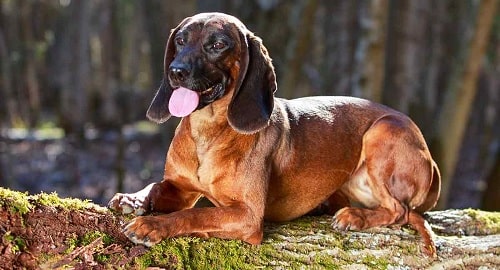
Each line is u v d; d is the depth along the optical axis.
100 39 24.27
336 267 4.27
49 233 3.75
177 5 12.15
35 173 13.66
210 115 4.14
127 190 12.87
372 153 4.69
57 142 17.16
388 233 4.53
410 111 14.66
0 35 17.48
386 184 4.65
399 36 14.02
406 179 4.64
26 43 19.23
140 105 23.56
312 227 4.46
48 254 3.70
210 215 4.01
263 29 11.12
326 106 4.74
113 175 13.81
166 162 4.37
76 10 19.23
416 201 4.74
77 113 18.53
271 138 4.27
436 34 16.81
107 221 3.91
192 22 4.09
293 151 4.43
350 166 4.74
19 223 3.70
